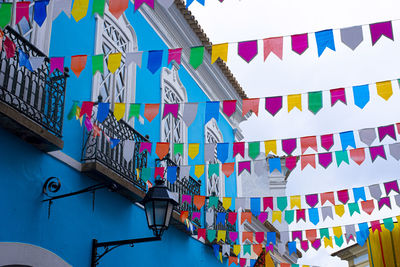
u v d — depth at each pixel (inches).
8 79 221.6
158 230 245.4
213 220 426.0
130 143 270.8
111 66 221.5
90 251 267.9
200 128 469.4
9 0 245.1
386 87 229.3
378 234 526.3
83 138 277.4
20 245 219.8
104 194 290.0
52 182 244.8
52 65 231.3
